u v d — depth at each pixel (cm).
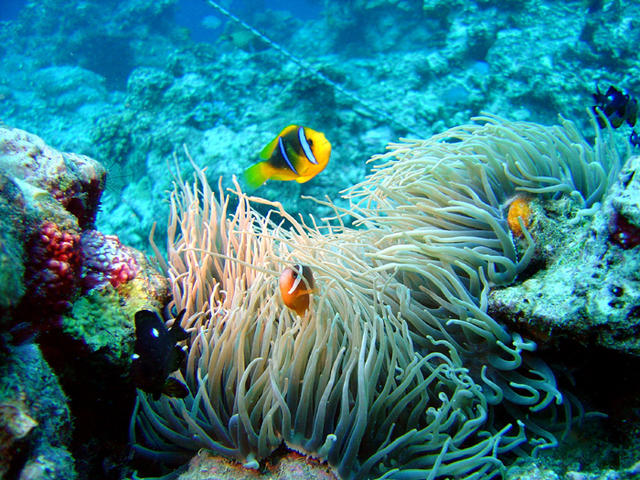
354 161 105
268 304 44
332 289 45
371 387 40
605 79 131
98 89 243
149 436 42
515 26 161
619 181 36
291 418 40
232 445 39
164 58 259
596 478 35
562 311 36
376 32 226
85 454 40
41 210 38
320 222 95
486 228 47
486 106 144
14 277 32
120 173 111
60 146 177
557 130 49
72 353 39
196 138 117
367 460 38
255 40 205
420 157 54
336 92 118
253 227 55
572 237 41
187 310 46
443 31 183
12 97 240
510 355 42
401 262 47
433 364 44
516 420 42
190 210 53
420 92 160
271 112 115
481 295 43
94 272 43
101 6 277
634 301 34
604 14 142
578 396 41
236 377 42
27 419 31
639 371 37
